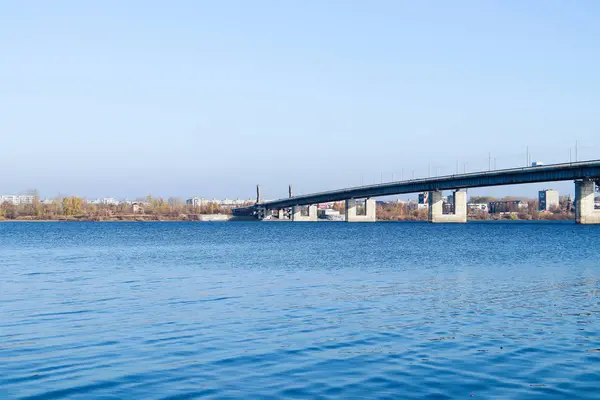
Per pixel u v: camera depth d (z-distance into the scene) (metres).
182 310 33.00
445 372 19.78
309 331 26.73
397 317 30.45
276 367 20.42
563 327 27.80
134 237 148.12
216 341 24.62
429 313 31.73
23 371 20.12
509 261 68.38
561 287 43.31
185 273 55.16
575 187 195.75
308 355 22.12
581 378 19.12
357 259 72.31
